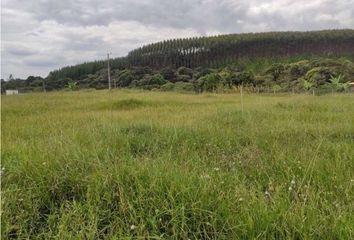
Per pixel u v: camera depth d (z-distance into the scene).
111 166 2.96
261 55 106.50
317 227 2.01
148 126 6.00
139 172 2.79
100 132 5.21
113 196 2.52
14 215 2.35
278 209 2.20
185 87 45.41
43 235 2.16
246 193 2.49
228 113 8.28
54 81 68.25
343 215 2.11
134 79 66.88
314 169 3.10
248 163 3.58
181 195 2.39
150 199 2.38
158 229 2.12
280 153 3.74
